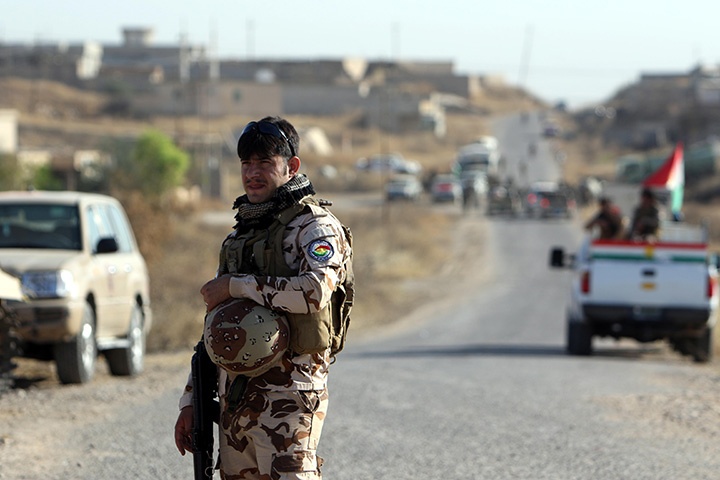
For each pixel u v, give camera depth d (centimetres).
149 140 12169
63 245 2275
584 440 1614
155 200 9762
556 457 1485
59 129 19275
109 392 2011
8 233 2278
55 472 1323
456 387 2219
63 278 2105
